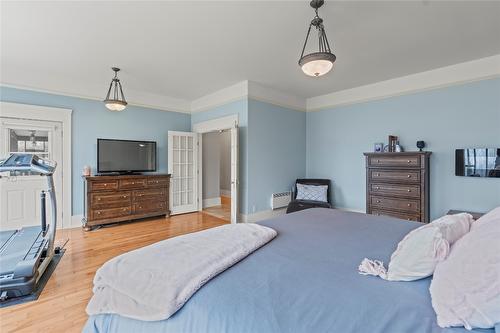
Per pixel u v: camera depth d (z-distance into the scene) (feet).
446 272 2.87
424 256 3.34
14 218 12.87
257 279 3.49
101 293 3.88
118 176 14.47
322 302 2.92
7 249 8.34
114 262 4.10
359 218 7.30
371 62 11.80
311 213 8.00
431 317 2.65
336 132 16.83
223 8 7.72
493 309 2.31
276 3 7.47
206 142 21.21
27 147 13.19
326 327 2.51
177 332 2.94
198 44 10.07
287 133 17.06
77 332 5.53
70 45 10.14
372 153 13.53
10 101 12.65
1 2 7.31
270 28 8.87
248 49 10.52
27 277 6.90
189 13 7.97
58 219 13.91
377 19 8.29
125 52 10.82
